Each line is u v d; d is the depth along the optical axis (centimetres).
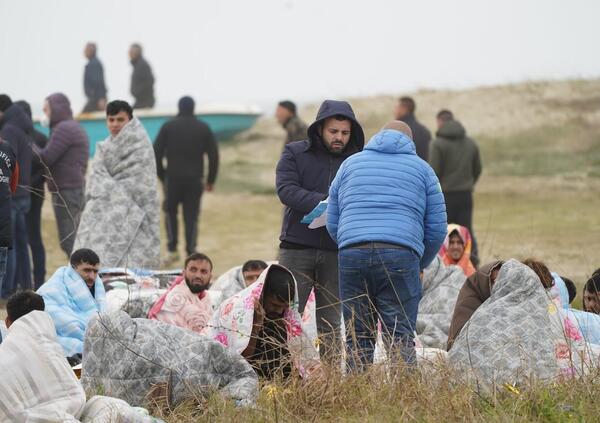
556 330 2389
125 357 2161
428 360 2214
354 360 2208
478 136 9688
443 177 4706
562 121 9862
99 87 8138
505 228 6053
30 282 3700
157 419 2002
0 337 2555
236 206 7481
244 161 9319
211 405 2084
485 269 2528
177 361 2169
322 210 2503
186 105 4659
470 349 2302
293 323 2416
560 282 2812
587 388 2089
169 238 4719
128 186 3697
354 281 2330
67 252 3981
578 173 8338
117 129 3722
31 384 1939
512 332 2298
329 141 2616
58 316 2777
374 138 2400
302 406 2075
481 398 2073
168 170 4644
